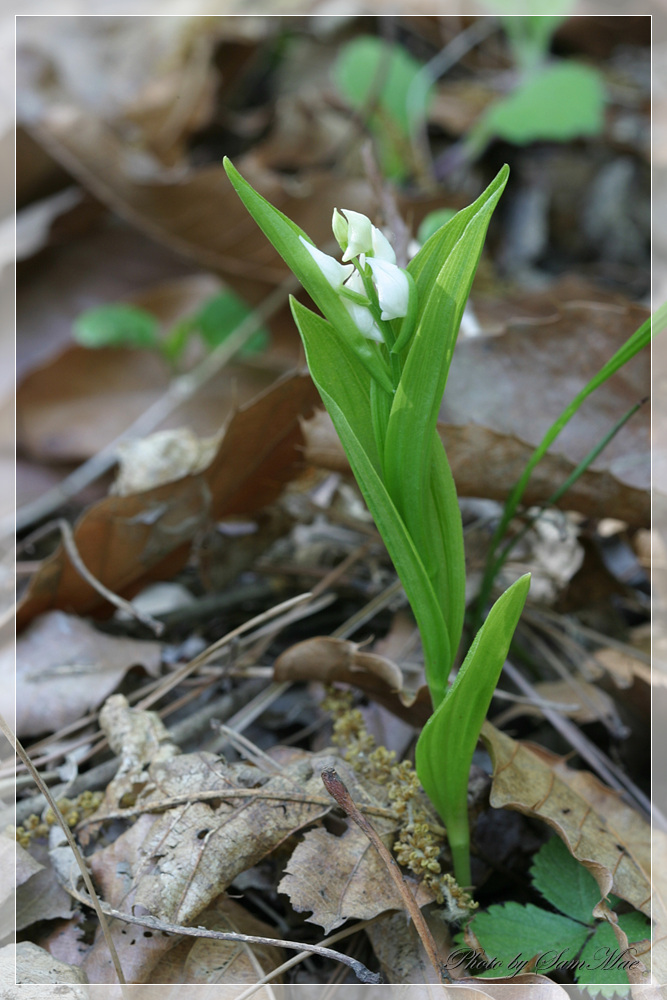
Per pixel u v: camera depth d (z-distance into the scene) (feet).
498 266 3.60
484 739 1.59
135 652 1.84
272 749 1.70
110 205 3.14
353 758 1.65
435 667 1.49
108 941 1.47
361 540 2.19
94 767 1.76
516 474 1.88
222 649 1.92
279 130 3.78
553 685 1.86
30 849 1.62
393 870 1.45
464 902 1.53
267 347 3.15
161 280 3.63
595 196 3.72
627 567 2.21
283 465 1.93
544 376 1.93
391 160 3.37
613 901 1.55
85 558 1.89
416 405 1.39
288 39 4.28
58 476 2.87
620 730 1.78
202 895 1.52
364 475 1.40
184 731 1.76
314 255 1.37
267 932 1.57
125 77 3.93
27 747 1.77
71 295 3.51
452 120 3.86
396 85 3.42
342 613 2.04
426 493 1.44
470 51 4.31
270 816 1.57
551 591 2.04
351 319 1.38
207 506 1.92
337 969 1.54
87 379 3.07
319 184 2.96
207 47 3.97
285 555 2.20
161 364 3.20
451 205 3.01
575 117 3.19
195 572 2.27
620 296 2.92
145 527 1.89
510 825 1.68
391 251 1.37
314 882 1.52
